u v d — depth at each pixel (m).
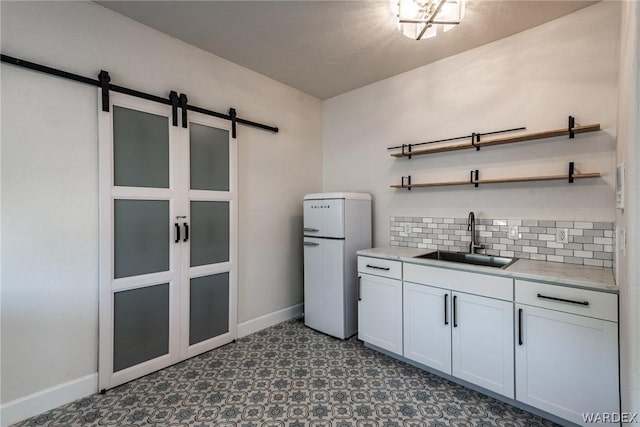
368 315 2.65
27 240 1.79
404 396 2.02
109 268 2.07
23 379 1.78
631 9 1.05
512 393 1.87
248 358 2.53
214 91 2.74
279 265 3.34
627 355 1.18
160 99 2.32
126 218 2.17
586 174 2.01
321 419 1.80
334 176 3.73
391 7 2.03
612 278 1.69
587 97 2.09
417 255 2.51
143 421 1.78
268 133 3.22
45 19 1.85
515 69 2.40
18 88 1.76
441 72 2.82
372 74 3.13
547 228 2.25
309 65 2.94
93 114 2.03
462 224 2.69
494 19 2.20
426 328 2.27
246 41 2.52
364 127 3.43
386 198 3.24
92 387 2.02
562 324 1.70
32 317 1.81
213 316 2.71
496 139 2.41
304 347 2.74
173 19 2.22
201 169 2.62
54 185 1.88
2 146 1.71
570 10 2.11
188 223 2.51
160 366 2.34
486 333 1.98
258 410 1.88
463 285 2.08
